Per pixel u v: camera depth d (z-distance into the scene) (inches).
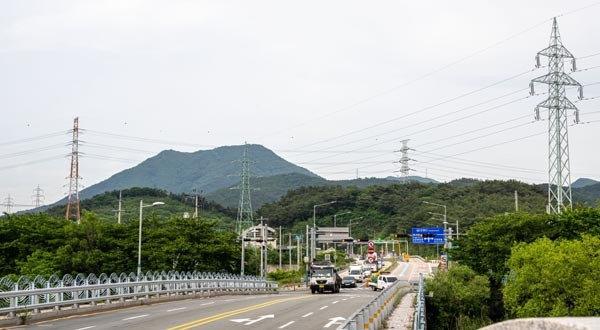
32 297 993.5
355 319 544.1
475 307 1990.7
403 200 5703.7
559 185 2303.2
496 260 2169.0
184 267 2701.8
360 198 6043.3
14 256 2426.2
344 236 3693.4
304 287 3235.7
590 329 250.4
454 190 5438.0
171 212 5615.2
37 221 2591.0
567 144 2321.6
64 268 2304.4
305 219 6254.9
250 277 2630.4
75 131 3464.6
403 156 4392.2
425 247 6422.2
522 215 2197.3
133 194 6195.9
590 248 1589.6
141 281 1466.5
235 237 3142.2
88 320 995.3
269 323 954.7
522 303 1705.2
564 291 1581.0
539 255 1635.1
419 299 776.9
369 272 3767.2
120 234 2635.3
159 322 956.6
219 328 875.4
